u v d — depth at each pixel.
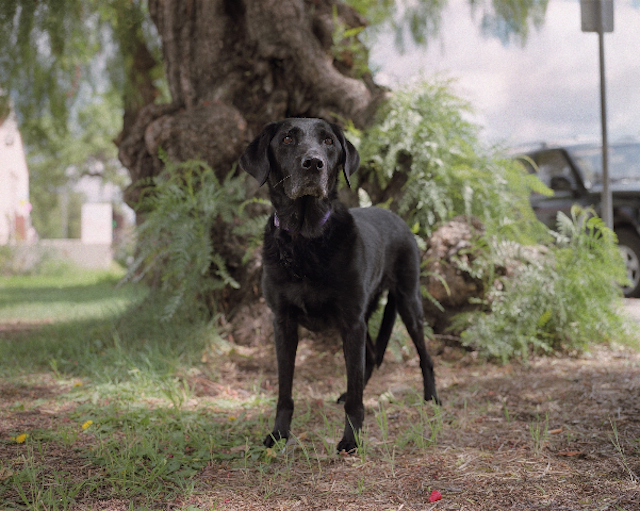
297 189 2.74
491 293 4.77
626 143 8.86
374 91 6.60
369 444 2.81
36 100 8.91
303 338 5.04
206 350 4.71
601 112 6.45
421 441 2.74
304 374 4.36
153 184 5.96
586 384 3.70
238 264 5.37
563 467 2.41
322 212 2.87
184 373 4.19
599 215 7.95
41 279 19.17
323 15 6.47
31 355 4.98
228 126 5.58
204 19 6.12
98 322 6.20
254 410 3.47
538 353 4.74
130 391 3.75
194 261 5.14
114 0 8.55
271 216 3.07
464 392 3.79
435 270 4.88
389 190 5.61
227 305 5.39
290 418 2.97
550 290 4.74
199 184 5.49
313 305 2.97
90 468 2.49
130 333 5.19
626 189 7.88
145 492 2.23
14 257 20.89
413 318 3.79
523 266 4.87
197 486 2.34
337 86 5.99
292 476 2.46
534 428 2.96
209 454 2.67
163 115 6.18
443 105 5.49
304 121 2.95
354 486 2.33
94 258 24.94
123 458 2.54
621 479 2.24
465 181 5.23
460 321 4.72
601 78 6.40
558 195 8.72
